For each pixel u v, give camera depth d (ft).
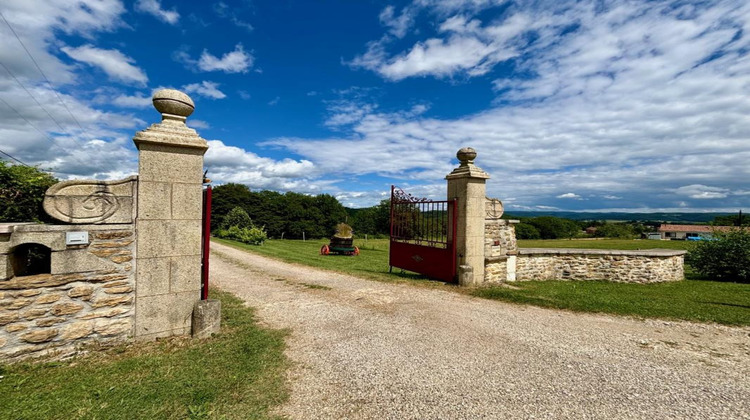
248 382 10.23
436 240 27.66
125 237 12.63
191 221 13.84
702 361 12.51
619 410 9.12
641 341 14.55
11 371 10.37
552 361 12.28
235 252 52.75
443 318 17.37
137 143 12.77
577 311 19.27
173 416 8.37
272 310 18.57
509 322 16.90
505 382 10.62
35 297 11.11
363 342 13.89
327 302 20.44
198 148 13.87
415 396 9.71
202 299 14.52
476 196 25.76
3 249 10.68
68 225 11.65
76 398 9.02
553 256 31.63
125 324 12.67
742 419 8.77
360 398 9.57
